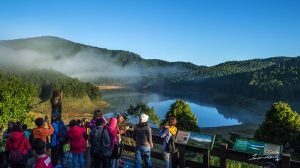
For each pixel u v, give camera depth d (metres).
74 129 9.99
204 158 9.33
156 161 11.91
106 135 9.16
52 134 10.27
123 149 11.88
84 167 10.57
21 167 8.75
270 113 36.84
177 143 9.67
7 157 9.07
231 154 9.00
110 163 9.56
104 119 10.05
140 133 9.61
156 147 15.99
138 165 9.62
